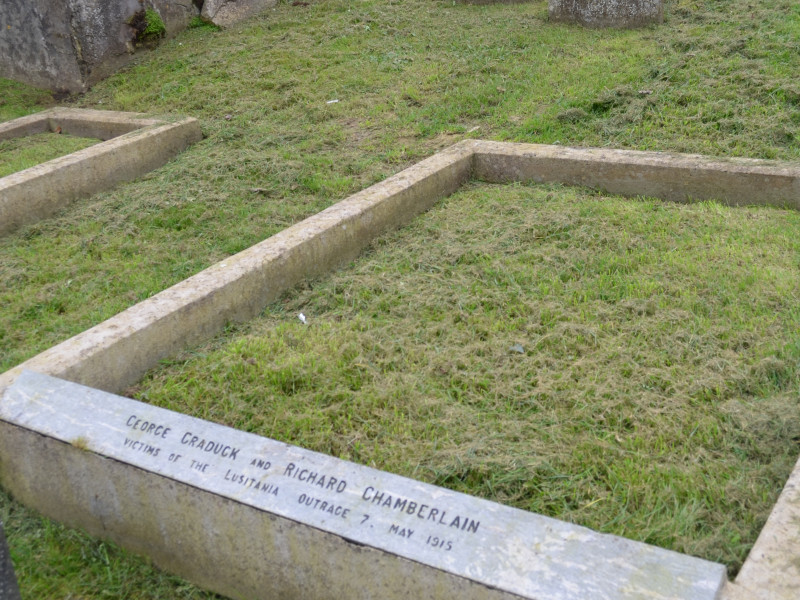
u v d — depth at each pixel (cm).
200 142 816
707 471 337
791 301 454
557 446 359
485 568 248
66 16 1008
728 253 520
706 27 890
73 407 334
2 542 261
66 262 576
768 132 663
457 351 437
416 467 345
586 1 973
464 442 364
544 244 554
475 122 779
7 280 551
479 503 268
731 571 281
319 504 278
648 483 329
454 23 1042
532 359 425
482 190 667
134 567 315
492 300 485
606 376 406
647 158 638
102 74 1062
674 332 441
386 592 264
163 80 995
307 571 279
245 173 714
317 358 429
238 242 585
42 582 303
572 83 810
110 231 624
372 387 405
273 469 292
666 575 239
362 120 817
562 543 252
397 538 262
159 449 308
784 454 342
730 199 610
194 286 466
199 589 308
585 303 476
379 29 1052
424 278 520
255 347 438
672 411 377
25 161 781
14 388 349
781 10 890
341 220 549
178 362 438
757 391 388
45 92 1051
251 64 988
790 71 743
